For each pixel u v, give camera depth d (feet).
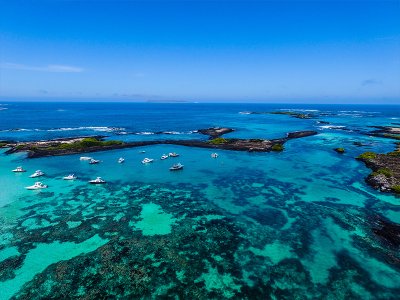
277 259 74.33
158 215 99.14
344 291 62.80
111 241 81.71
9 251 76.33
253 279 66.59
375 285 64.69
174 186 129.29
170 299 60.23
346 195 117.70
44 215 97.60
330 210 103.14
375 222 93.86
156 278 66.49
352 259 74.18
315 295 61.62
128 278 66.33
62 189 123.65
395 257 74.95
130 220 94.99
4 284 64.03
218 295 61.41
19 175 143.23
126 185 130.00
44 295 60.90
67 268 69.56
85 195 116.88
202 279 66.39
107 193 119.55
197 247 79.51
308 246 80.28
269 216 98.78
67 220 94.12
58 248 77.92
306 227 90.84
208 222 94.38
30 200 110.83
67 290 62.34
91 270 69.00
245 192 121.90
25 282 64.75
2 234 84.89
